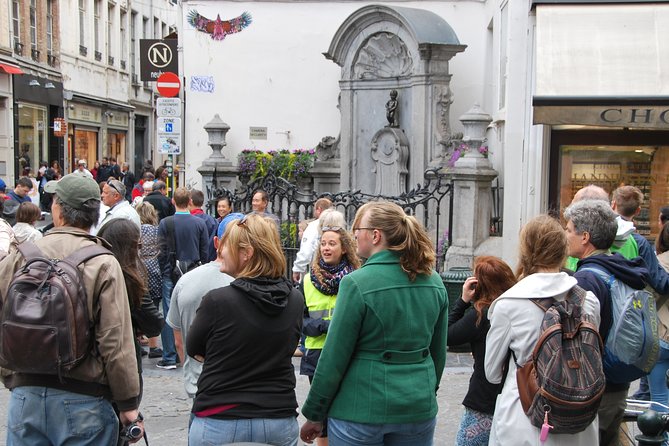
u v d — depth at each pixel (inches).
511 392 154.3
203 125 679.7
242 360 158.4
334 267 229.0
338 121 665.6
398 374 161.0
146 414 287.0
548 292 152.2
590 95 378.9
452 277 349.1
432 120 557.3
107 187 347.6
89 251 163.3
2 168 1105.4
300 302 167.9
